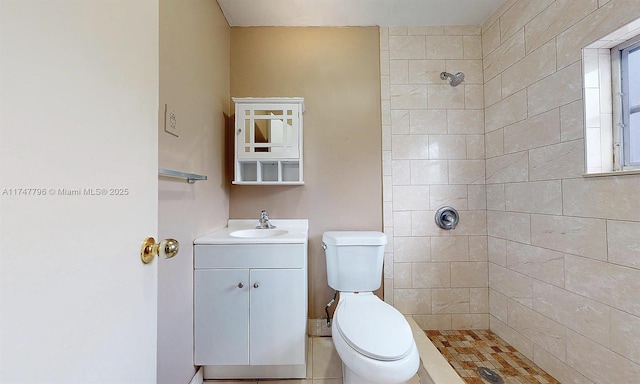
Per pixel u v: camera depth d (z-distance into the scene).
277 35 1.92
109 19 0.52
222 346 1.34
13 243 0.35
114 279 0.53
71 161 0.44
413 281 1.92
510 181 1.70
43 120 0.39
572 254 1.29
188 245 1.28
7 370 0.34
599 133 1.23
